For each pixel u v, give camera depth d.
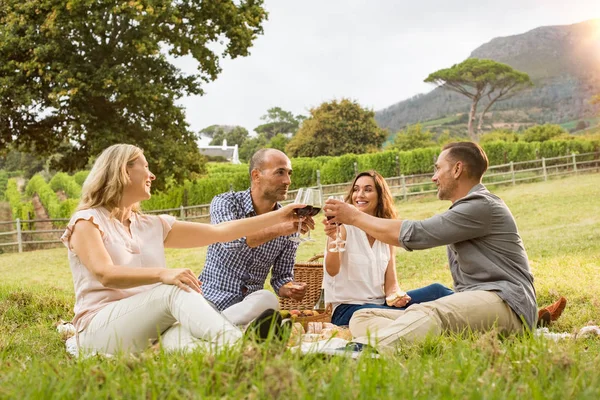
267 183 5.08
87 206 3.64
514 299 3.99
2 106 20.25
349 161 30.67
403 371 2.37
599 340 4.52
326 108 50.16
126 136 21.22
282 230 4.79
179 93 21.86
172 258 17.22
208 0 21.06
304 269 5.88
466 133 75.25
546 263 11.13
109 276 3.33
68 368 2.49
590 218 16.97
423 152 29.75
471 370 2.31
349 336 4.36
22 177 65.44
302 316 4.74
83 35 20.19
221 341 2.87
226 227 4.18
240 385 2.03
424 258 13.44
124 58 20.95
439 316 3.84
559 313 5.46
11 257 19.78
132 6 19.44
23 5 19.69
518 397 2.04
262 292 3.94
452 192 4.49
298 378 2.02
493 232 4.16
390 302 5.06
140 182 3.70
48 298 7.43
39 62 19.78
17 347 4.33
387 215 5.52
